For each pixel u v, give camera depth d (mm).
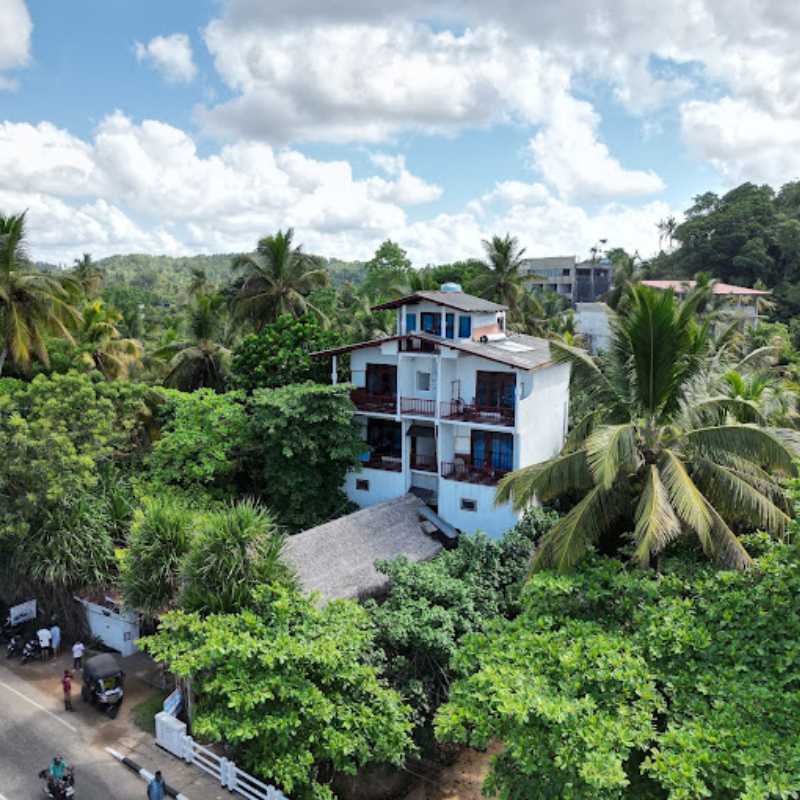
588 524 18844
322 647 16969
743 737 11875
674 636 14320
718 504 19203
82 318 40000
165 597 21859
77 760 19188
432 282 63906
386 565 22109
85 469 26125
